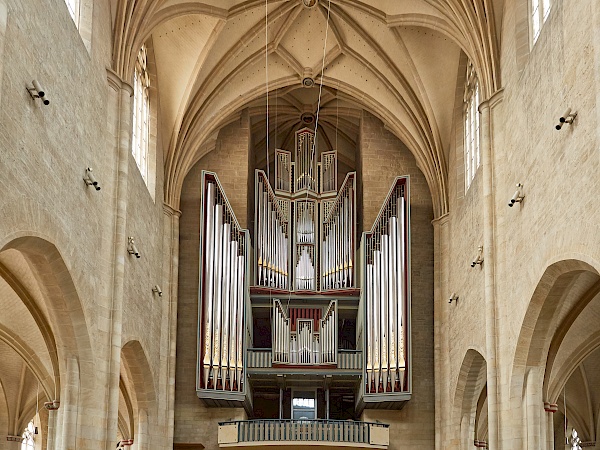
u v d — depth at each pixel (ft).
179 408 124.47
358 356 126.72
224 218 127.13
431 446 123.34
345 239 134.72
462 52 116.57
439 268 126.52
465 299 109.91
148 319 108.88
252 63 124.98
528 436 85.15
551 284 77.92
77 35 77.41
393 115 129.59
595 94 63.46
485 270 93.20
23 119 62.08
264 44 123.34
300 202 138.10
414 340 126.82
